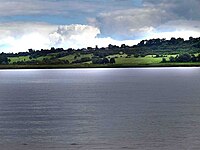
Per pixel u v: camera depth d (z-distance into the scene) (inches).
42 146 1784.0
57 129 2171.5
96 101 3752.5
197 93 4633.4
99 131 2095.2
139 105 3324.3
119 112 2856.8
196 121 2372.0
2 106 3353.8
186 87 5836.6
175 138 1893.5
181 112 2802.7
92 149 1720.0
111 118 2549.2
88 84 7160.4
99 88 5900.6
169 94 4522.6
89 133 2047.2
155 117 2561.5
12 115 2741.1
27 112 2913.4
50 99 4040.4
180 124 2268.7
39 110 3034.0
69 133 2054.6
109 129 2148.1
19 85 6998.0
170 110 2933.1
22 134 2039.9
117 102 3619.6
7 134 2044.8
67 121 2448.3
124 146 1760.6
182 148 1707.7
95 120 2474.2
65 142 1849.2
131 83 7313.0
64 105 3405.5
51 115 2733.8
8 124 2348.7
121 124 2304.4
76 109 3083.2
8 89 5846.5
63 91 5310.0
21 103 3617.1
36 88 6053.2
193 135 1953.7
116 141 1854.1
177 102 3550.7
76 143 1825.8
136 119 2487.7
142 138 1902.1
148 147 1732.3
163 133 2014.0
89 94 4694.9
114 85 6702.8
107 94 4655.5
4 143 1844.2
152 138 1902.1
